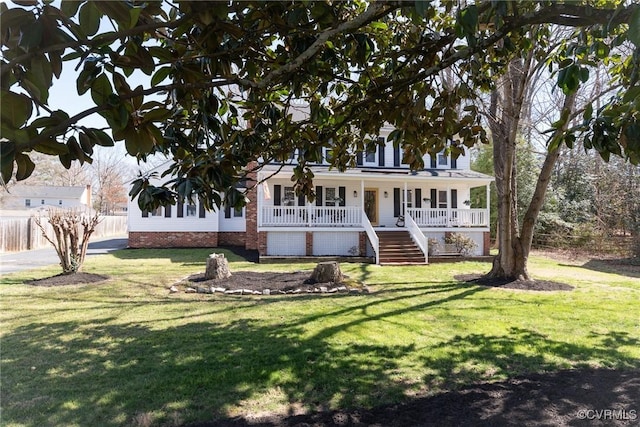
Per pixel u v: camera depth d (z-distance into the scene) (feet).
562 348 15.01
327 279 29.30
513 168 31.14
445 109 10.07
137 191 5.50
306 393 11.11
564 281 32.17
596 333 17.12
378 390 11.30
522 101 28.84
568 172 69.10
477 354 14.33
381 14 5.60
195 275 32.32
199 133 7.75
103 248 61.00
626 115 5.90
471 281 31.48
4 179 3.23
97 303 23.03
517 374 12.44
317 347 15.03
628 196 53.21
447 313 20.63
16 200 121.70
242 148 8.15
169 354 14.23
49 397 10.78
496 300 24.12
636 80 5.81
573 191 67.51
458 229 52.13
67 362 13.42
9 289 27.12
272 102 9.94
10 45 3.33
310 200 11.99
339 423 9.37
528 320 19.33
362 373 12.52
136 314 20.34
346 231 49.75
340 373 12.52
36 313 20.56
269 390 11.29
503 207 31.48
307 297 24.93
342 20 7.04
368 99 9.18
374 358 13.88
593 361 13.61
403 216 54.75
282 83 7.77
